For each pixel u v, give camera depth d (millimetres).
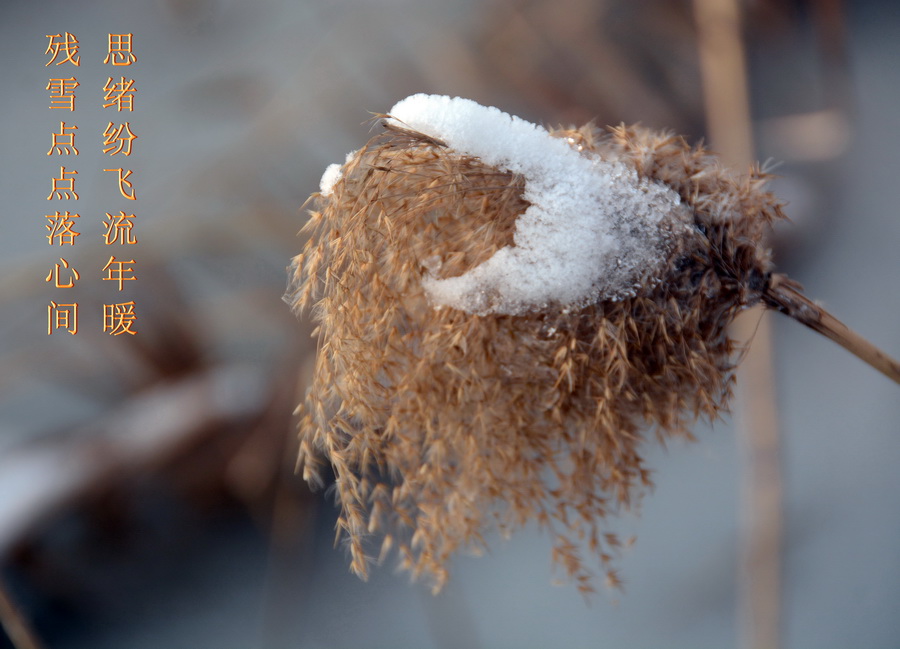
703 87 1510
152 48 1822
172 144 1696
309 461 1021
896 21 1602
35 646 1135
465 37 1592
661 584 1260
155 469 1381
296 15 1775
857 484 1273
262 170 1578
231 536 1432
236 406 1438
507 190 1012
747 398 1145
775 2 1576
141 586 1378
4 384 1488
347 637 1313
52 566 1328
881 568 1200
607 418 1020
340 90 1572
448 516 1040
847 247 1433
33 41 1845
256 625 1328
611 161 1019
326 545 1411
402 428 1026
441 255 1020
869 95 1538
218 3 1816
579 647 1227
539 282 1010
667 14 1521
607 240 1010
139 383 1523
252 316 1525
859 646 1178
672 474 1360
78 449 1372
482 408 1021
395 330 1015
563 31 1548
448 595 1312
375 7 1665
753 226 1022
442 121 1009
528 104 1553
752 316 1143
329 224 1010
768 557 1137
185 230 1517
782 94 1566
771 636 1135
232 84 1701
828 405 1348
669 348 1018
